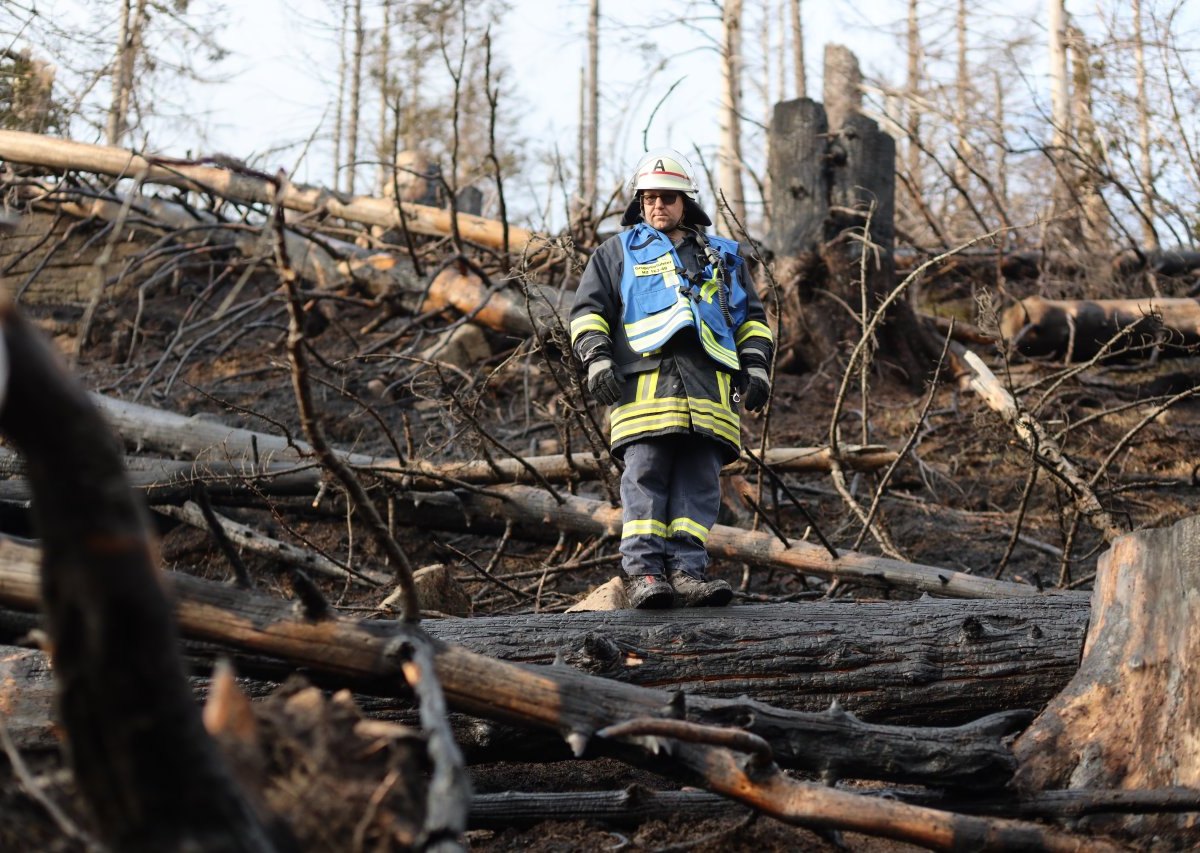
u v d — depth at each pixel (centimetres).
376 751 212
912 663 360
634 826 324
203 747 169
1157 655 329
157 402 802
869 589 567
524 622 366
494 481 584
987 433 706
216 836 167
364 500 273
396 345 870
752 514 633
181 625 281
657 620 370
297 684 228
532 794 328
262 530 643
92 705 161
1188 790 299
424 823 210
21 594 262
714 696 354
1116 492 571
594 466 583
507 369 780
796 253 852
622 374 397
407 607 290
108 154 870
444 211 881
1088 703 336
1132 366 855
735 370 399
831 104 1194
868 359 603
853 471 617
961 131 1217
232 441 624
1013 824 290
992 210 1219
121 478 161
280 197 244
